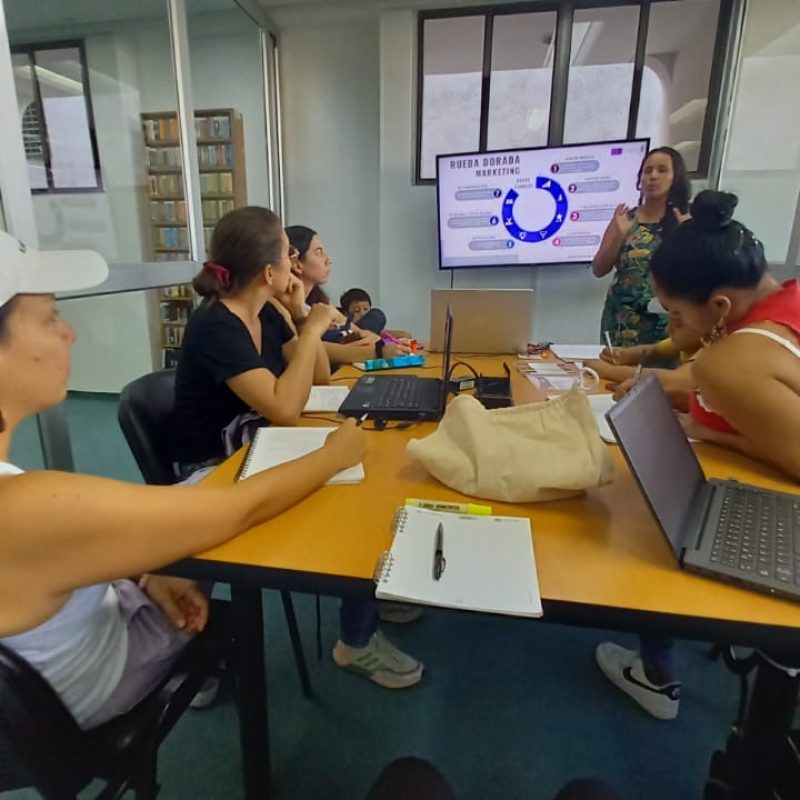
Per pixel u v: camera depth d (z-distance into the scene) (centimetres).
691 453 91
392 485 95
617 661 146
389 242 404
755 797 81
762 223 340
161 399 150
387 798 61
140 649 83
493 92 368
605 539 77
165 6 284
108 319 301
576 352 219
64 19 227
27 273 69
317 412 139
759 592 64
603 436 113
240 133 384
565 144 350
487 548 74
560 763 123
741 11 326
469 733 131
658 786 118
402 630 167
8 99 175
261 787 107
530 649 159
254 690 99
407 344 234
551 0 345
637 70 351
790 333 90
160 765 122
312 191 421
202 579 72
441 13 360
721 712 137
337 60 393
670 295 100
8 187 175
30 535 53
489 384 156
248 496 76
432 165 388
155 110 299
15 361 67
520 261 372
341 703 140
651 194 267
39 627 65
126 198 289
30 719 61
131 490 62
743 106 336
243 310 147
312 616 174
